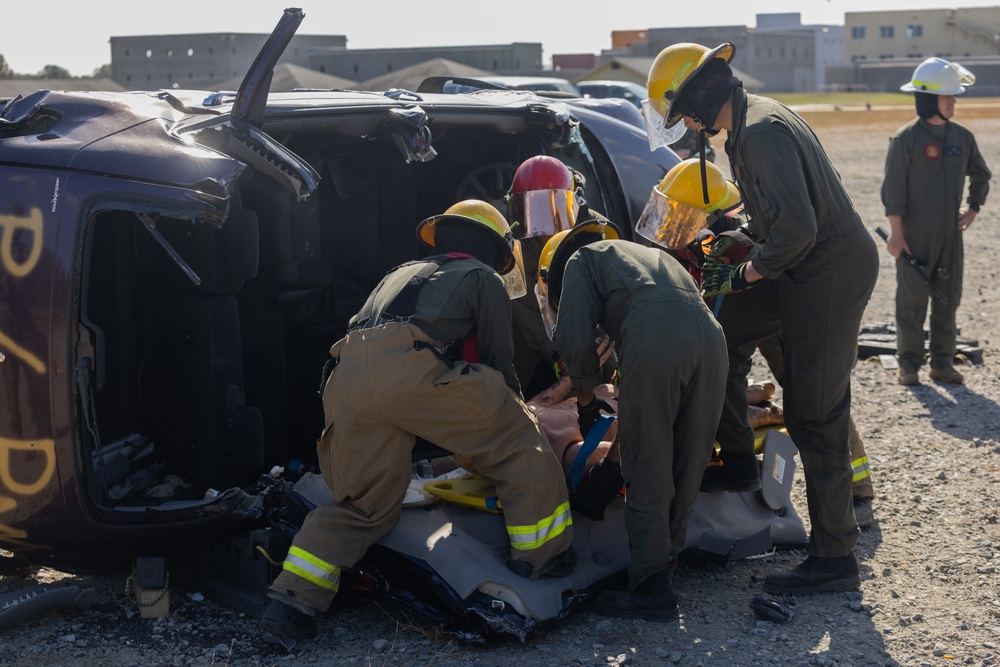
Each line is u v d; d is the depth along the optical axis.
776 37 99.31
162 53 91.56
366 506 3.62
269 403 4.45
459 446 3.61
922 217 6.81
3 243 3.61
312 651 3.58
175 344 4.09
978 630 3.70
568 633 3.66
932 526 4.65
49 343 3.54
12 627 3.74
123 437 4.17
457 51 73.62
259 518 3.89
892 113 47.66
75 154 3.68
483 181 5.50
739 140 3.68
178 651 3.57
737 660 3.47
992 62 74.44
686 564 4.26
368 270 4.96
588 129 5.46
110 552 3.85
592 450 3.99
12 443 3.61
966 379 7.09
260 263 4.04
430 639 3.64
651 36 94.62
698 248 4.21
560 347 3.69
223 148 3.82
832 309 3.78
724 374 3.69
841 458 3.90
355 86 34.09
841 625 3.73
